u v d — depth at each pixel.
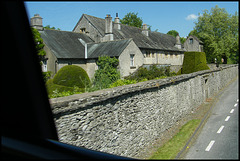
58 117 4.62
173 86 10.80
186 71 22.92
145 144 7.83
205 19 27.44
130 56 24.11
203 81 16.47
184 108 12.12
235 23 25.67
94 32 31.03
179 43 42.22
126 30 35.09
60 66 22.94
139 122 7.64
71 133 4.89
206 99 17.17
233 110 12.41
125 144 6.75
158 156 6.59
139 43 31.67
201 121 10.46
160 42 38.91
